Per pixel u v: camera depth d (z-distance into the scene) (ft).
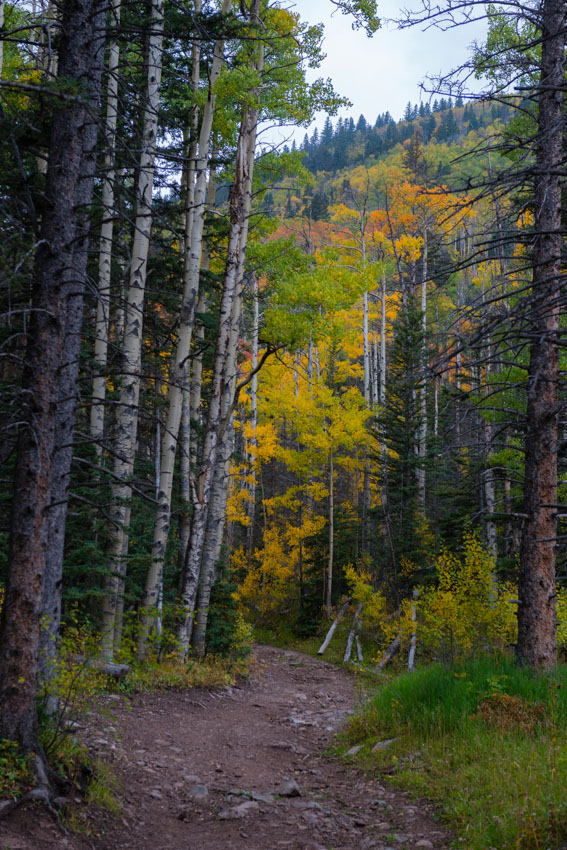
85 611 38.91
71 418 22.54
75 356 22.84
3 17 37.32
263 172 53.98
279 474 115.24
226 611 50.39
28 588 17.92
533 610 29.09
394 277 98.99
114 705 30.91
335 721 37.29
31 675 17.83
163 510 39.75
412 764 24.09
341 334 53.57
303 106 48.16
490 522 64.69
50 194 19.40
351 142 402.52
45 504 18.48
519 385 29.53
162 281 51.60
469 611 42.47
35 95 19.43
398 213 96.48
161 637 40.45
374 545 86.63
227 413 49.37
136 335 37.52
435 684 30.40
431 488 94.84
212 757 26.91
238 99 43.42
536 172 25.38
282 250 53.36
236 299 48.57
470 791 19.70
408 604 66.18
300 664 66.59
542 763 19.47
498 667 30.19
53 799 16.83
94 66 20.47
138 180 37.55
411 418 81.71
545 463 29.32
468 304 27.04
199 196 42.83
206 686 41.14
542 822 15.76
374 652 71.00
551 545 29.30
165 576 49.78
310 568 90.33
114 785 20.22
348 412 78.74
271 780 24.85
